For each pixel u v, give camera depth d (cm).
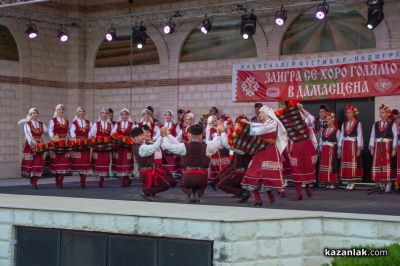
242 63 1434
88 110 1684
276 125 859
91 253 755
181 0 1542
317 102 1395
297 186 959
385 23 1301
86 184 1313
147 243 718
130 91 1634
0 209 812
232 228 654
